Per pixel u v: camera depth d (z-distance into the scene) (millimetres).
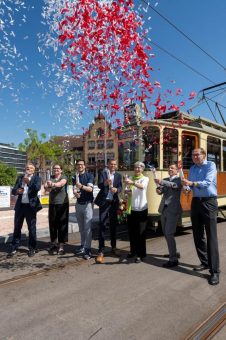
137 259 6375
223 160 11109
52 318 3969
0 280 5367
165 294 4719
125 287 5000
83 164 6906
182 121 9047
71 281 5293
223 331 3666
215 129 10992
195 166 5676
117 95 6281
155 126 8578
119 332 3627
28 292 4820
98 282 5234
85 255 6688
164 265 6078
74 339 3479
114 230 6988
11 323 3852
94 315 4043
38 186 7102
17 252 7324
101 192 6789
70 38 5426
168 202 6098
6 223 10844
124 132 9203
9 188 18516
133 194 6500
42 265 6246
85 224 6789
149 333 3605
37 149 37312
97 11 5418
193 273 5691
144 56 5891
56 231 7285
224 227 10469
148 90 6348
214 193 5367
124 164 9227
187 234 9289
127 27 5633
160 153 8461
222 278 5410
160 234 9328
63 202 7180
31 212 7004
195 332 3631
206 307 4281
